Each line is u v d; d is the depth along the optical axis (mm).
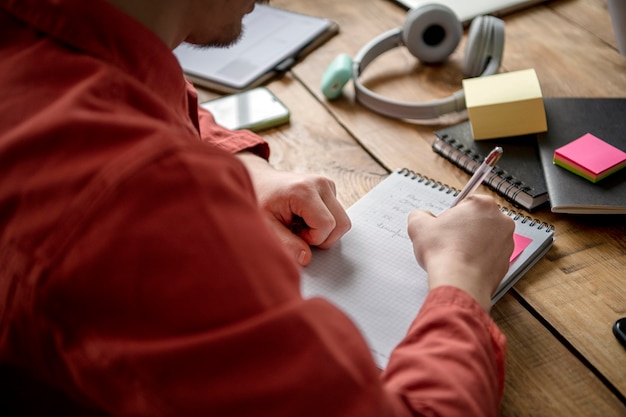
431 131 1111
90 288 452
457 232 742
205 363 446
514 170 970
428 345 615
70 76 509
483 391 589
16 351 520
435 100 1137
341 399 467
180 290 447
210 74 1264
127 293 449
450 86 1212
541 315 784
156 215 450
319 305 495
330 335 483
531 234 864
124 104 510
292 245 846
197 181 462
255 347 450
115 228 448
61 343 475
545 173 944
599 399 692
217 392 448
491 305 744
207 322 448
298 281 498
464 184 994
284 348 457
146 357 448
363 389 477
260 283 462
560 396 697
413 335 633
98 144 470
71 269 452
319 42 1343
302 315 469
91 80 503
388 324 765
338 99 1209
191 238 450
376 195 950
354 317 776
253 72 1263
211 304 448
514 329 772
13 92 500
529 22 1343
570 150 946
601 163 917
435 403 566
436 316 635
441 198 931
